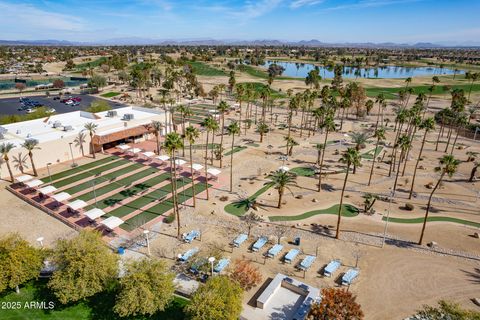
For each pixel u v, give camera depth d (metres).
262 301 38.56
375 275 44.94
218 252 47.84
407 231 56.25
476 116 137.00
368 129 122.69
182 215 60.25
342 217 60.62
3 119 106.38
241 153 94.75
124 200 65.50
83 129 92.12
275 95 186.75
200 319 32.44
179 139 54.97
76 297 36.66
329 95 145.75
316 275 44.94
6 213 59.94
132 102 166.12
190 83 195.00
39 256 41.59
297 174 80.81
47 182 73.00
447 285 43.09
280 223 58.34
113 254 42.28
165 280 36.91
